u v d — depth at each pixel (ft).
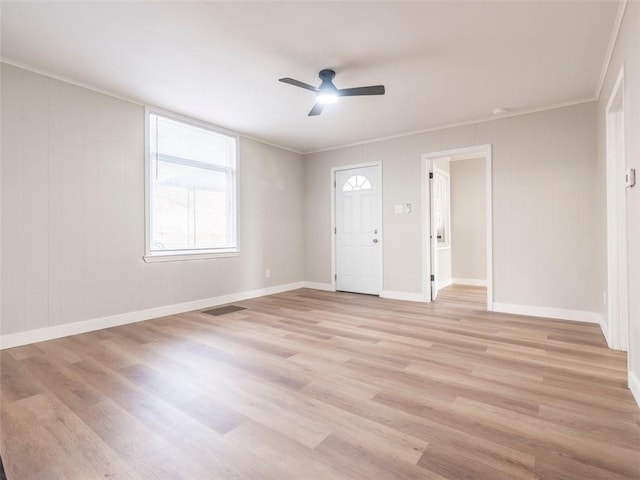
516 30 7.90
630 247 6.68
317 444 5.08
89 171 10.89
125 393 6.73
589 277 11.93
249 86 10.87
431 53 8.92
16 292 9.45
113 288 11.50
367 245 17.51
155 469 4.56
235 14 7.32
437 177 19.54
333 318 12.58
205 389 6.90
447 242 20.93
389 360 8.40
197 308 14.14
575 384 7.00
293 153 19.24
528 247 13.00
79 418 5.82
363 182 17.57
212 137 14.99
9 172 9.31
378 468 4.54
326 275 19.10
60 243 10.27
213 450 4.96
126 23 7.63
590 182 11.85
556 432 5.33
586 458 4.70
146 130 12.34
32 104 9.70
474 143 14.14
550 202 12.57
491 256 13.73
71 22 7.57
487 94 11.49
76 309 10.61
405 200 16.05
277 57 9.12
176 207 13.62
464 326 11.43
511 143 13.30
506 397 6.48
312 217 19.63
